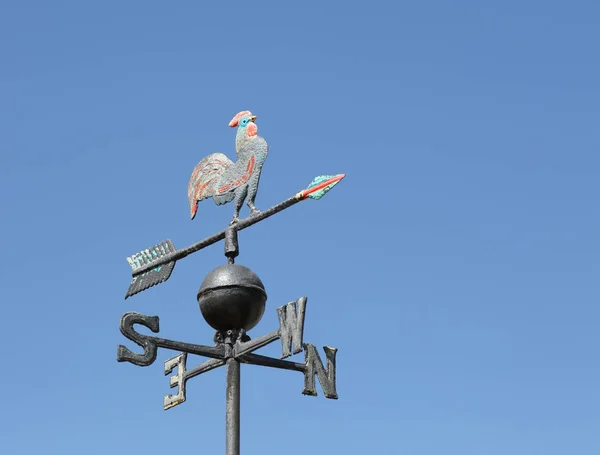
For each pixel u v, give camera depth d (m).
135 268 11.19
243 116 10.78
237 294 9.59
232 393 9.34
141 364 9.20
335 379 9.57
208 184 10.83
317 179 9.79
